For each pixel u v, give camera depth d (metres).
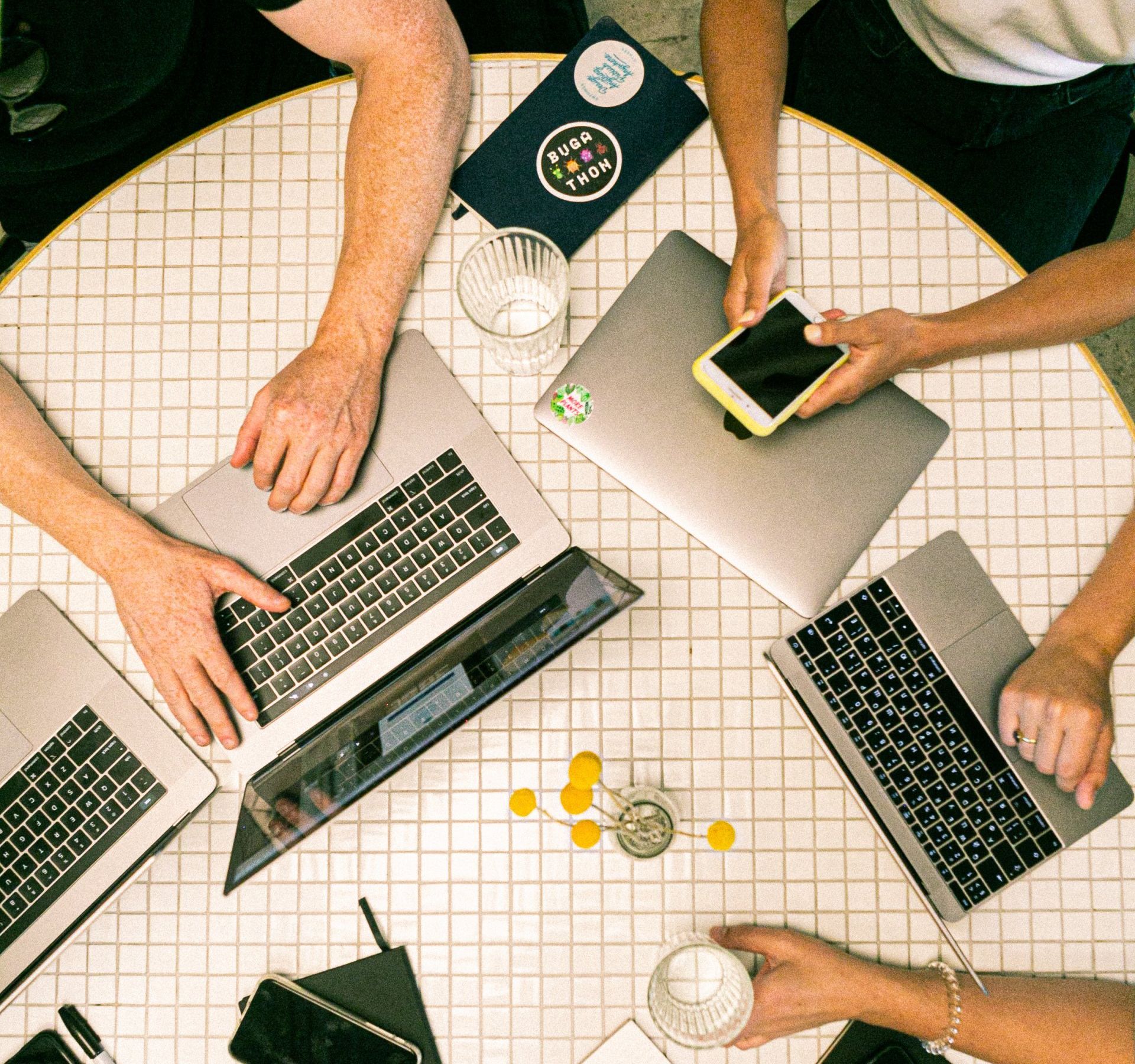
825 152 0.96
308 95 0.97
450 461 0.90
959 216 0.95
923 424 0.92
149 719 0.89
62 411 0.95
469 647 0.86
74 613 0.92
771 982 0.85
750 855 0.89
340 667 0.88
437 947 0.89
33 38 0.90
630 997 0.88
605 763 0.90
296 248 0.96
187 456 0.94
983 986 0.83
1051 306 0.89
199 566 0.87
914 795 0.88
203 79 1.13
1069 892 0.87
